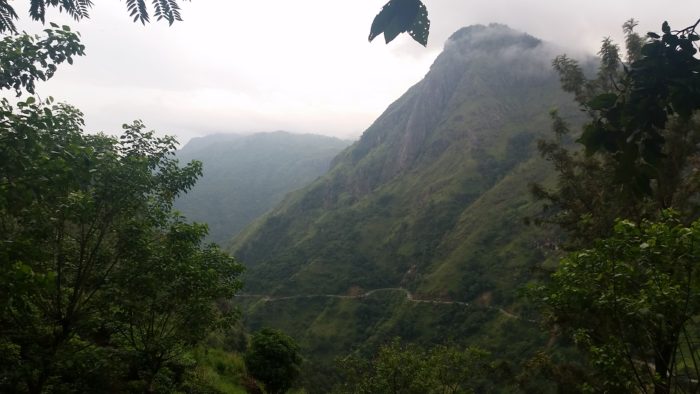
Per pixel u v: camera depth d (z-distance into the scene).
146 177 7.14
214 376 13.78
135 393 8.89
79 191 6.25
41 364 6.11
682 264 4.80
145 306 8.01
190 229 7.95
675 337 5.28
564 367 11.56
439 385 14.57
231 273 9.32
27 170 4.54
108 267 7.41
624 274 5.27
